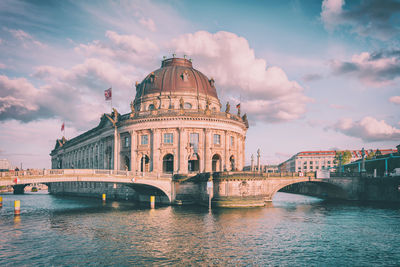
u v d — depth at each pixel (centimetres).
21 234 3875
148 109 8519
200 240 3516
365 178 8012
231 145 8300
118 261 2834
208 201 6400
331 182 8025
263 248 3212
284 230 4034
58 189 14438
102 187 10125
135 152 7919
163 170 8169
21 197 11456
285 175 7731
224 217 4994
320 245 3341
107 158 9156
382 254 3048
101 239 3594
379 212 5731
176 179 6919
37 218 5112
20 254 3045
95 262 2809
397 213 5594
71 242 3475
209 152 7550
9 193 15712
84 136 11606
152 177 6731
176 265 2728
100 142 9888
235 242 3434
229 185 6191
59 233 3919
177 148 7481
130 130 8025
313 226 4309
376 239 3609
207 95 8688
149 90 8612
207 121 7600
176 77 8575
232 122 8019
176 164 7438
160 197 7325
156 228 4153
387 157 9069
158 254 3023
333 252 3098
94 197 10625
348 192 8069
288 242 3447
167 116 7481
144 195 7931
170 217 5019
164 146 7556
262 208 6178
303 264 2753
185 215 5212
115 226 4319
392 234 3856
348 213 5566
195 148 7519
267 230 4028
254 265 2723
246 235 3747
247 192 6334
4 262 2812
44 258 2925
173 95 8319
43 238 3662
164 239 3566
